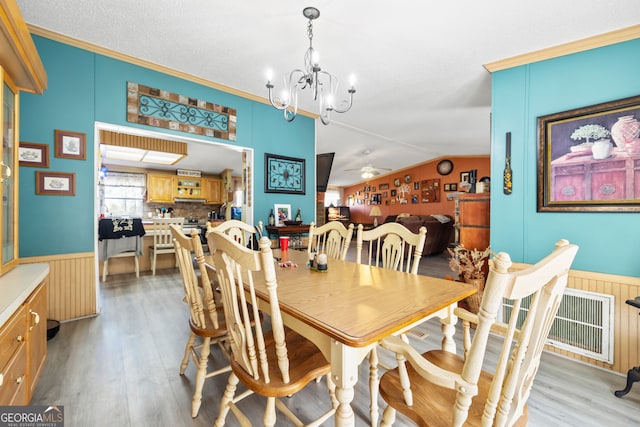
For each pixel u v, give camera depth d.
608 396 1.66
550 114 2.27
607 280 2.02
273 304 0.99
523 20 2.00
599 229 2.06
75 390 1.61
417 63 2.67
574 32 2.08
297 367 1.15
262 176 3.77
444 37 2.24
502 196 2.50
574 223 2.16
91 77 2.55
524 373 0.80
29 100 2.30
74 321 2.51
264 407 1.52
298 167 4.16
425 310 1.09
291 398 1.60
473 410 0.94
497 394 0.75
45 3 1.95
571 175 2.16
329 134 5.36
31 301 1.37
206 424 1.39
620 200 1.96
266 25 2.15
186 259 1.52
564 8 1.85
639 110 1.90
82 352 2.02
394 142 6.02
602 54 2.06
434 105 3.81
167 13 2.04
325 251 2.85
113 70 2.65
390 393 1.04
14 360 1.15
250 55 2.60
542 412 1.51
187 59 2.70
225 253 1.08
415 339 2.33
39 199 2.36
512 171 2.45
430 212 8.41
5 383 1.06
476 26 2.09
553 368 1.97
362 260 5.94
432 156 7.86
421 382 1.10
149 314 2.71
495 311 0.69
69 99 2.46
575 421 1.45
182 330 2.39
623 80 1.99
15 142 1.64
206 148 5.35
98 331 2.34
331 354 0.98
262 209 3.78
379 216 9.98
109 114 2.64
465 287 1.40
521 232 2.40
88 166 2.56
